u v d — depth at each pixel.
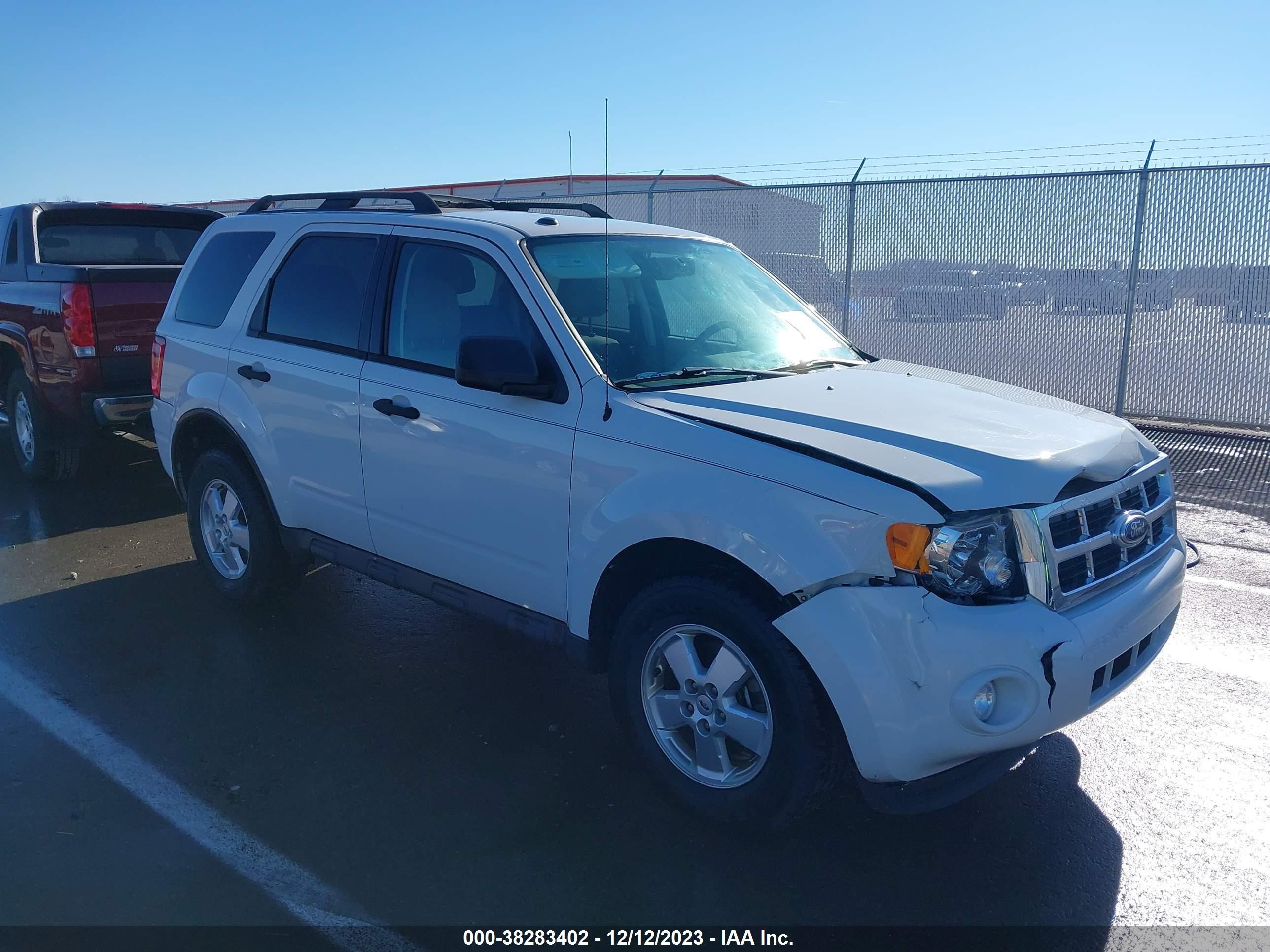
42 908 3.08
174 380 5.59
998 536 3.05
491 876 3.28
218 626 5.36
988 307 11.71
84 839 3.44
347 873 3.28
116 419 7.30
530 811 3.65
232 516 5.44
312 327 4.85
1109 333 10.98
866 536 3.02
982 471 3.11
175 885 3.21
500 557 4.01
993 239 11.57
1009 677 2.95
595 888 3.23
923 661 2.94
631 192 13.93
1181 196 10.38
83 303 7.18
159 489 8.27
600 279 4.21
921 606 2.95
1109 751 4.13
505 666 4.93
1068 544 3.18
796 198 12.83
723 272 4.82
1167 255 10.55
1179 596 3.64
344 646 5.13
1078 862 3.40
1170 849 3.47
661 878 3.29
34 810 3.62
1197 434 10.27
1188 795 3.80
